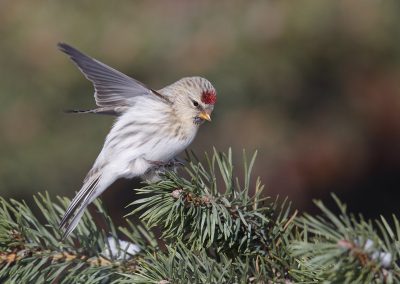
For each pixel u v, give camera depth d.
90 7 10.85
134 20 10.85
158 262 5.14
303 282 4.71
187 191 5.40
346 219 4.29
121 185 12.16
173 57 10.84
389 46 11.20
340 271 4.14
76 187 11.26
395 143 12.11
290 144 11.74
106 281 5.55
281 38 10.91
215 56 10.85
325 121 11.87
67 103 11.05
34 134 11.05
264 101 11.45
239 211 5.32
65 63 10.80
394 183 12.48
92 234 5.80
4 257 5.55
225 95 11.16
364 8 10.98
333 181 12.28
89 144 11.15
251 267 5.22
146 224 5.62
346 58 11.30
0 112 10.95
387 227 4.63
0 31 10.82
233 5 10.91
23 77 10.89
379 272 4.17
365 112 11.85
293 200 12.17
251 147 11.59
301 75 11.27
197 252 5.27
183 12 10.90
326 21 10.95
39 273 5.63
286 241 5.28
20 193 11.16
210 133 11.59
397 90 11.62
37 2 10.90
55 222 5.82
